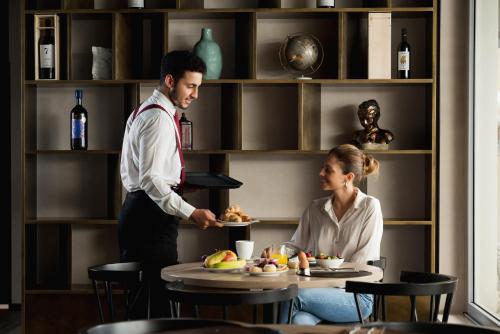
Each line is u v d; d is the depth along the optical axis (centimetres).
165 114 476
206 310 590
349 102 611
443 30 595
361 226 461
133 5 594
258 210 620
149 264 458
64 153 602
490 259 539
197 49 594
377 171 472
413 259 616
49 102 626
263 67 615
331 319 423
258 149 618
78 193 630
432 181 586
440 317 591
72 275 630
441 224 599
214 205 614
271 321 407
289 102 616
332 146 612
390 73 588
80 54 625
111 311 425
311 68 608
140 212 480
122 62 605
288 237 615
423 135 612
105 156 629
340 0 612
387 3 589
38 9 619
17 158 757
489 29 544
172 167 485
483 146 562
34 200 624
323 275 389
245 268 399
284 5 613
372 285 363
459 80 595
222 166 604
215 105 619
